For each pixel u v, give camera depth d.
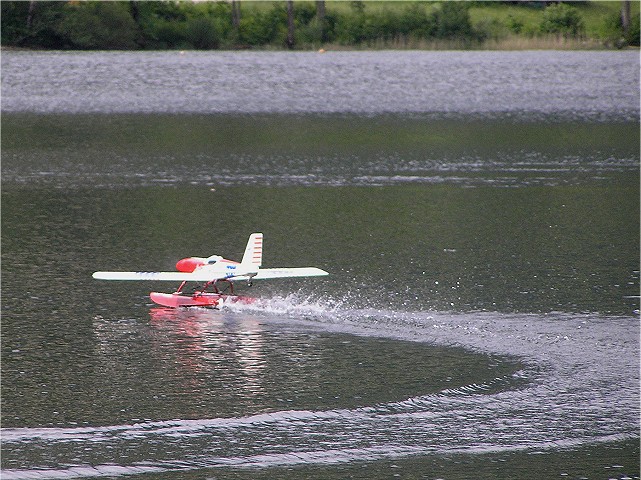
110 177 135.50
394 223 107.00
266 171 141.88
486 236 100.56
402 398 58.00
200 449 51.66
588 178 137.50
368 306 75.50
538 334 68.69
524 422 54.88
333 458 50.81
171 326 70.81
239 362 63.69
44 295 78.44
